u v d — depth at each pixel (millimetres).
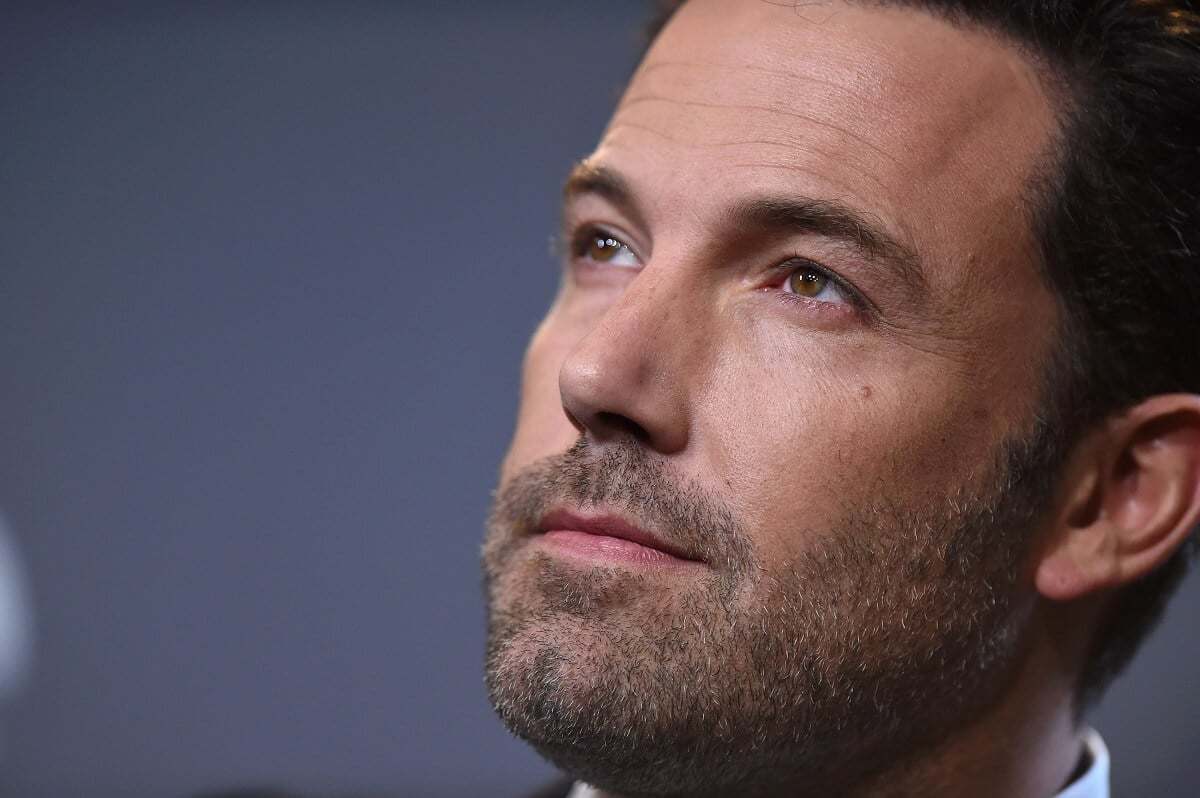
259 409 9203
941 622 3814
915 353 3732
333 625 8938
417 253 9320
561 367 3674
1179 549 4586
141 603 8969
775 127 3795
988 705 4102
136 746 8797
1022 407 3906
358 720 8797
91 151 9492
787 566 3602
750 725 3619
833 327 3734
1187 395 4184
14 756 8711
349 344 9258
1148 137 4109
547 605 3650
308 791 8727
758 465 3623
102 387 9234
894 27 3936
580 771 3805
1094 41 4062
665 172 3895
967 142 3846
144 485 9125
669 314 3715
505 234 9281
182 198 9414
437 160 9367
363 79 9430
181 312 9336
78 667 8852
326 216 9367
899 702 3846
